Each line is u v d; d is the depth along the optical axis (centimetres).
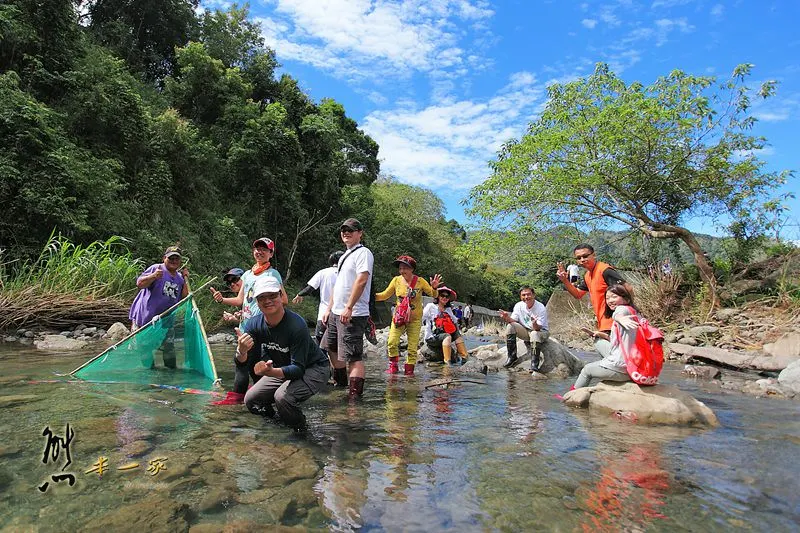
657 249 1427
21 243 1080
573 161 1295
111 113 1573
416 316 640
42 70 1434
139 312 568
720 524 200
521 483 243
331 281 611
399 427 348
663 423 373
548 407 432
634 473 259
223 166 2136
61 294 923
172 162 1858
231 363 660
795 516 209
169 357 531
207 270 1698
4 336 825
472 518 204
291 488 228
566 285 578
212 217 1972
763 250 1446
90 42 1991
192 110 2278
